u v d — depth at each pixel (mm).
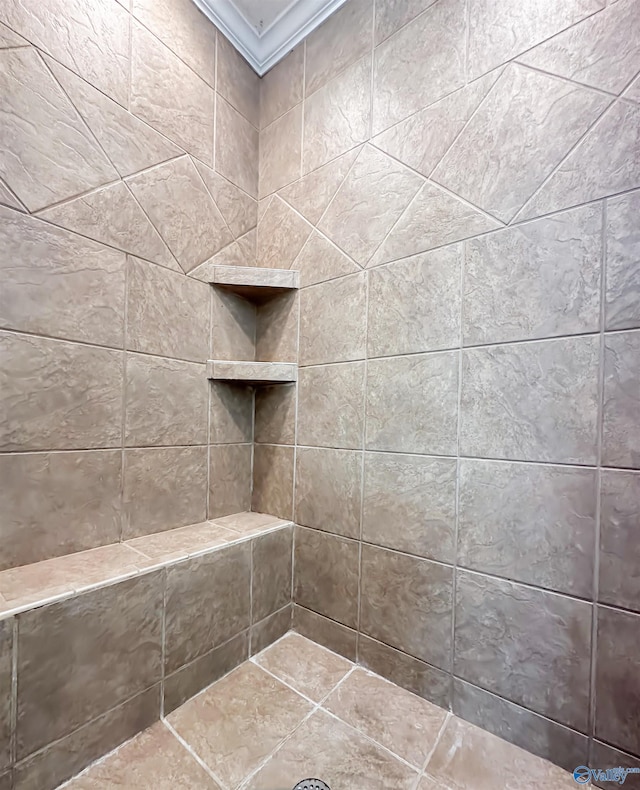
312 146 1104
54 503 773
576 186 688
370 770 667
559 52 708
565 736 679
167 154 982
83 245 816
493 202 780
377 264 952
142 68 926
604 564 653
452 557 815
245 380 1095
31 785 591
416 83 895
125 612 716
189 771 657
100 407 845
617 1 652
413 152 896
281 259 1172
